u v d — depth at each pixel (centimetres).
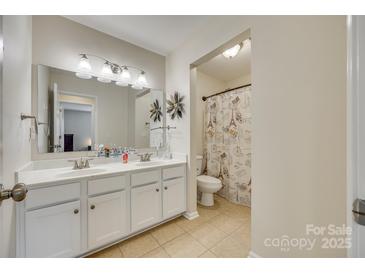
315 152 101
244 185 250
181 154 222
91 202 137
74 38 181
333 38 94
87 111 191
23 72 126
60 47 173
